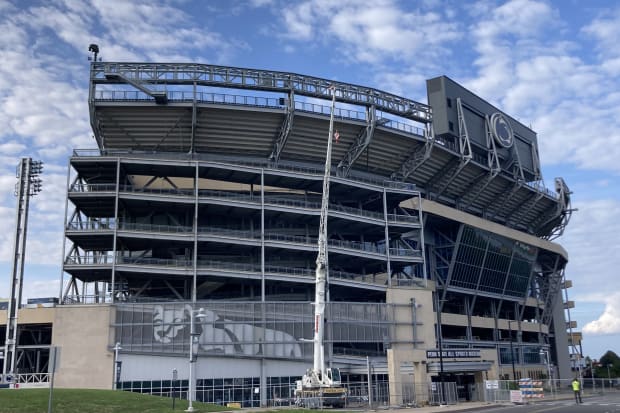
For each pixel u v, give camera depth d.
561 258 105.62
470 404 47.12
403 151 72.81
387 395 49.62
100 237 57.97
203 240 58.38
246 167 62.06
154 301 57.84
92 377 51.97
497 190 87.56
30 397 31.30
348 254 64.81
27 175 62.25
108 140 63.47
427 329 64.56
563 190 101.44
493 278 86.94
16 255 59.22
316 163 70.00
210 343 55.28
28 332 63.84
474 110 82.88
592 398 53.72
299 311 59.06
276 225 67.50
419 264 74.81
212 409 34.22
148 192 59.12
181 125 62.59
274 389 56.75
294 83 64.44
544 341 103.75
